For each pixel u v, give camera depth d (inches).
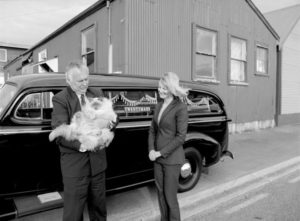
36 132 123.6
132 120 154.7
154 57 333.4
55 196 128.6
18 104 122.3
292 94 567.8
